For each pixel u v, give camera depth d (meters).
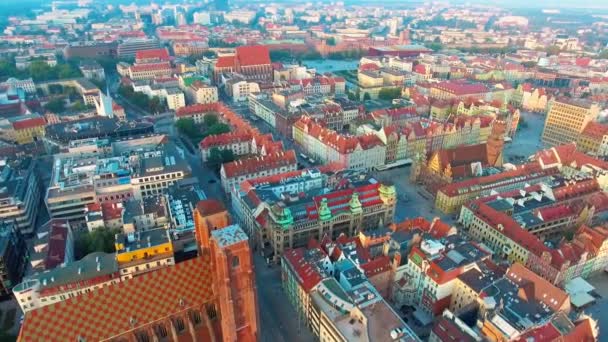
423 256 138.75
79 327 96.06
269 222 161.88
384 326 112.06
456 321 115.75
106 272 132.50
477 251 143.12
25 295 123.25
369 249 151.62
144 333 104.19
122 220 164.50
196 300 108.00
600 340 127.19
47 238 156.25
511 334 107.06
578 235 156.38
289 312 139.25
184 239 157.38
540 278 124.56
